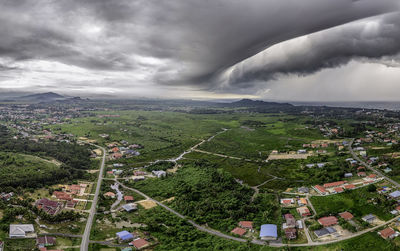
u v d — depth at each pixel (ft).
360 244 395.34
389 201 495.82
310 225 451.12
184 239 419.54
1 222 410.93
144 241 403.34
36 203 501.97
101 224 456.04
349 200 524.93
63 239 399.44
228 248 394.73
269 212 497.05
